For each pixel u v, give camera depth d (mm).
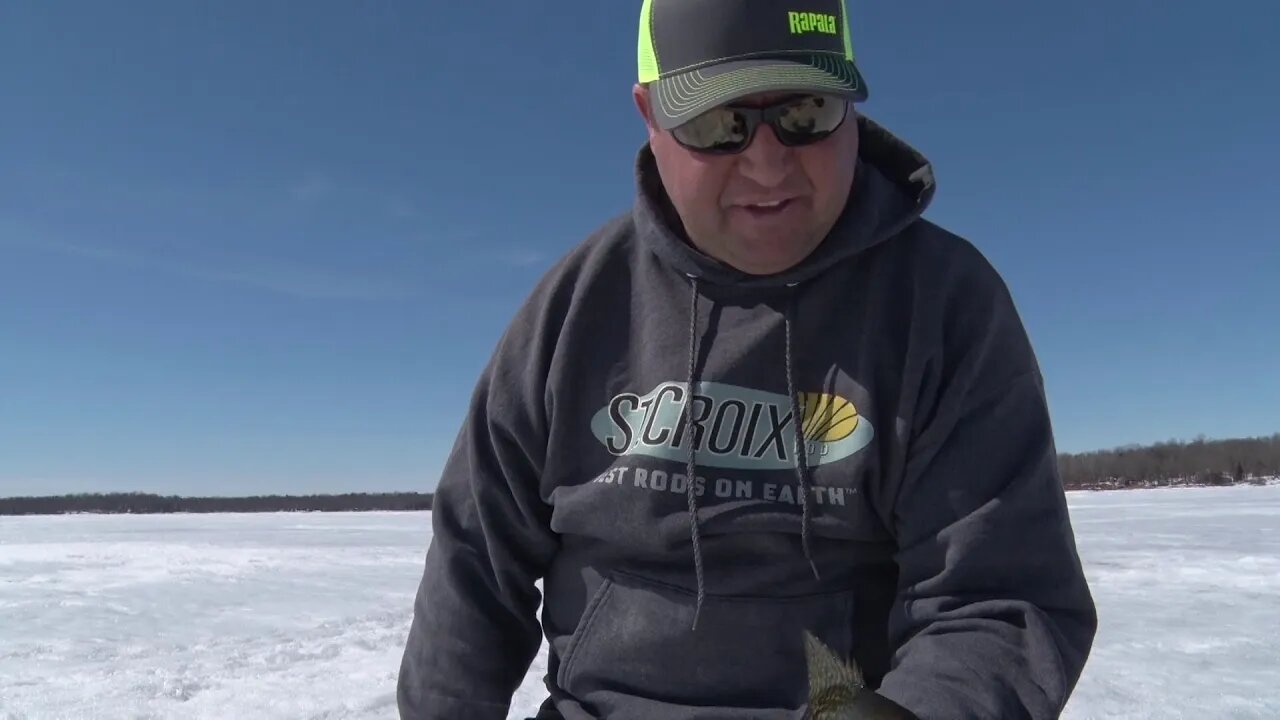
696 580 1514
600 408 1627
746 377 1531
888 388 1472
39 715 4562
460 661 1760
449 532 1799
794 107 1361
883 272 1522
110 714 4555
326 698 4793
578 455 1633
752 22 1367
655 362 1589
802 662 1474
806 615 1479
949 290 1490
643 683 1548
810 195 1401
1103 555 11211
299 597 9195
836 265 1523
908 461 1450
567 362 1642
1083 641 1367
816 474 1475
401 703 1844
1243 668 4945
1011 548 1358
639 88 1558
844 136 1411
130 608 8492
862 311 1512
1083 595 1402
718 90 1344
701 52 1388
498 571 1757
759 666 1479
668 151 1462
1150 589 8148
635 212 1662
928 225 1600
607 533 1573
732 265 1521
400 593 9516
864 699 879
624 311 1656
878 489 1462
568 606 1679
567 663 1644
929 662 1279
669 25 1426
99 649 6367
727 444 1519
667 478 1522
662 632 1523
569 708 1613
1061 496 1438
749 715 1450
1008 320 1487
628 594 1574
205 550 16391
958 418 1432
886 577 1516
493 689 1783
